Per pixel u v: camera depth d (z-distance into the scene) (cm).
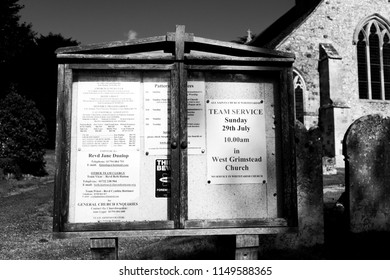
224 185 336
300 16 2395
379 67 2111
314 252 516
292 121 341
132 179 330
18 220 919
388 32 2141
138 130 334
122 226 319
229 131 342
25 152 1842
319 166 561
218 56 336
